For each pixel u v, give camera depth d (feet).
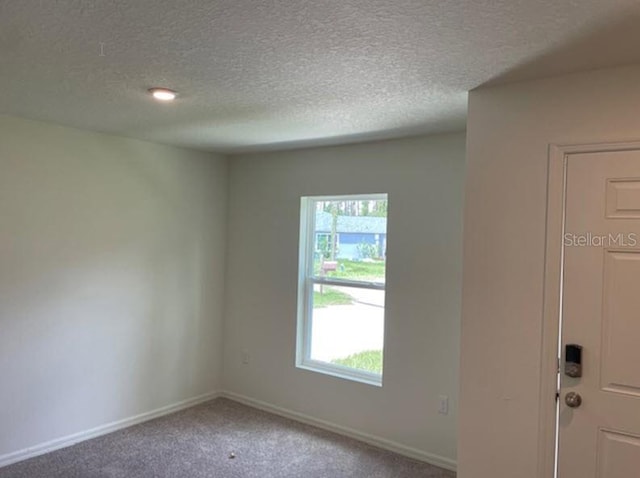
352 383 12.28
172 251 13.43
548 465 6.98
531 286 7.09
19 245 10.39
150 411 13.08
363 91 7.81
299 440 11.98
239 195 14.62
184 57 6.43
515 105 7.23
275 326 13.80
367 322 12.44
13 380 10.39
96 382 11.82
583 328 6.77
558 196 6.89
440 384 10.87
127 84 7.68
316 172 13.02
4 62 6.72
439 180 10.91
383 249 12.21
